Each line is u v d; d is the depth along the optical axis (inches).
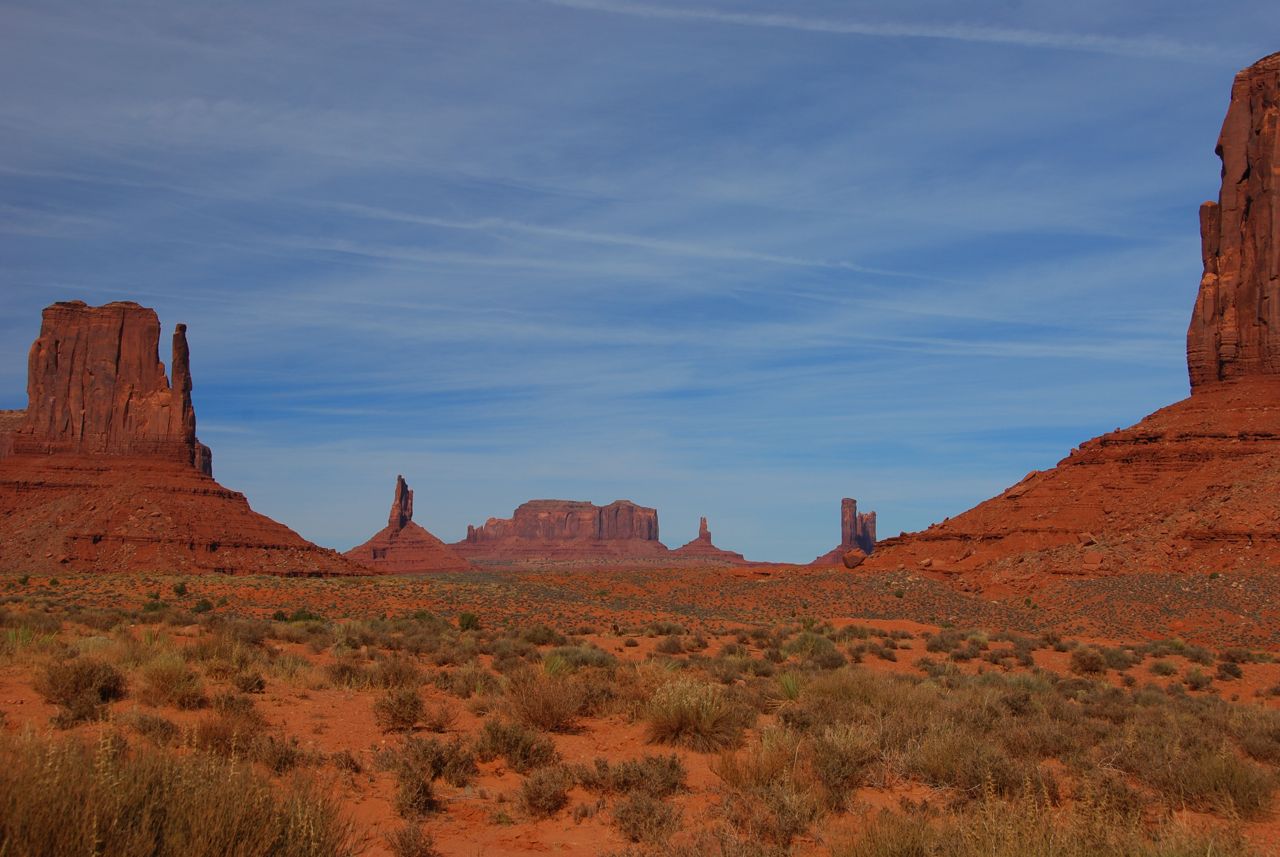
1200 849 324.2
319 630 1369.3
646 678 777.6
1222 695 1289.4
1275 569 2586.1
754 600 3272.6
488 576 4987.7
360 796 441.7
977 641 1796.3
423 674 879.1
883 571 3587.6
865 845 343.6
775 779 468.1
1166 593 2578.7
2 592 2992.1
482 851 376.5
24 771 248.4
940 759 501.0
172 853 249.8
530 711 641.0
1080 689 1133.7
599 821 422.0
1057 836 321.7
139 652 805.9
